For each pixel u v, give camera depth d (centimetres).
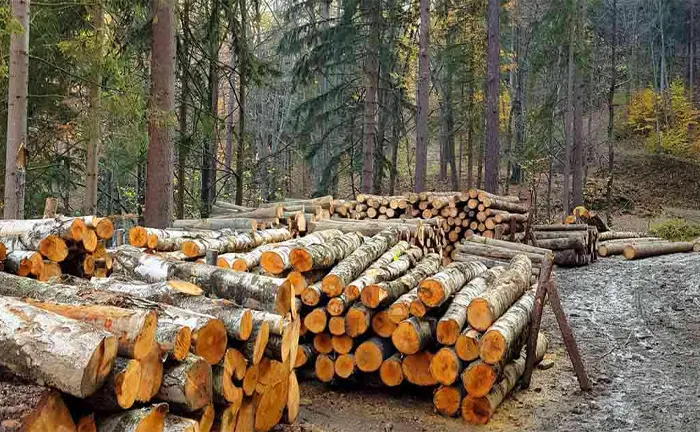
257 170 2134
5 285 380
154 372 301
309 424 455
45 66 1020
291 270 550
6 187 761
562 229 1279
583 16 1955
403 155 3203
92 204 1076
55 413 249
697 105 3475
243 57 1349
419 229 922
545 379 577
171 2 973
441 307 522
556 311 557
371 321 518
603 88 2911
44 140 1093
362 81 1853
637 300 886
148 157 972
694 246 1330
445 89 2370
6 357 260
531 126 2319
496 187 1441
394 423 468
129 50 1126
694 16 3831
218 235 636
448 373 474
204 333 337
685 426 466
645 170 2930
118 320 287
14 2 755
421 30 1477
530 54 2536
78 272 587
